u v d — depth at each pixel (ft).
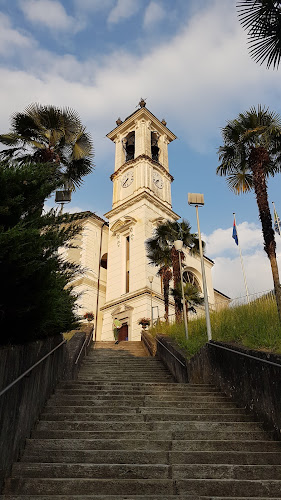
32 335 17.72
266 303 41.14
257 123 44.04
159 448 17.37
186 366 35.37
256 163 42.22
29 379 18.02
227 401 25.13
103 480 13.97
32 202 16.33
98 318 104.37
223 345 27.32
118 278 105.91
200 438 18.69
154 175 123.03
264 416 19.84
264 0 18.66
